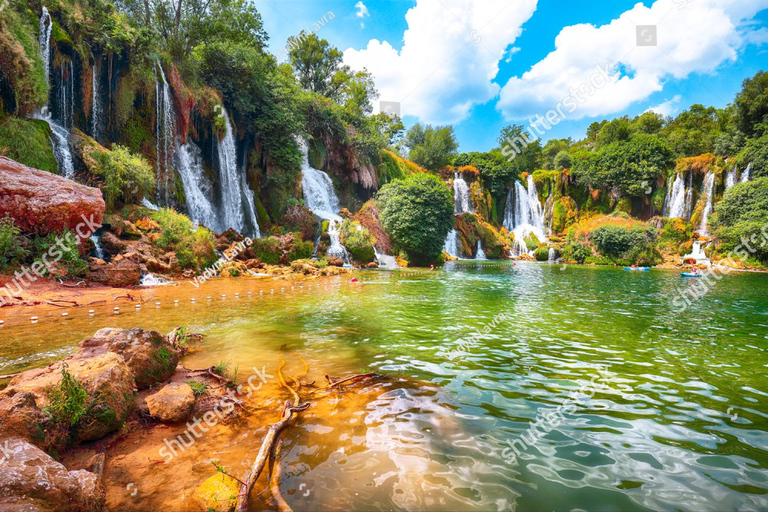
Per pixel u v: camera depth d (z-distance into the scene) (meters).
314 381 5.29
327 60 50.41
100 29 18.19
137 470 3.15
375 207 34.75
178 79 22.33
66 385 3.33
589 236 41.25
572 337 8.01
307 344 7.16
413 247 31.92
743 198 35.81
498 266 32.22
